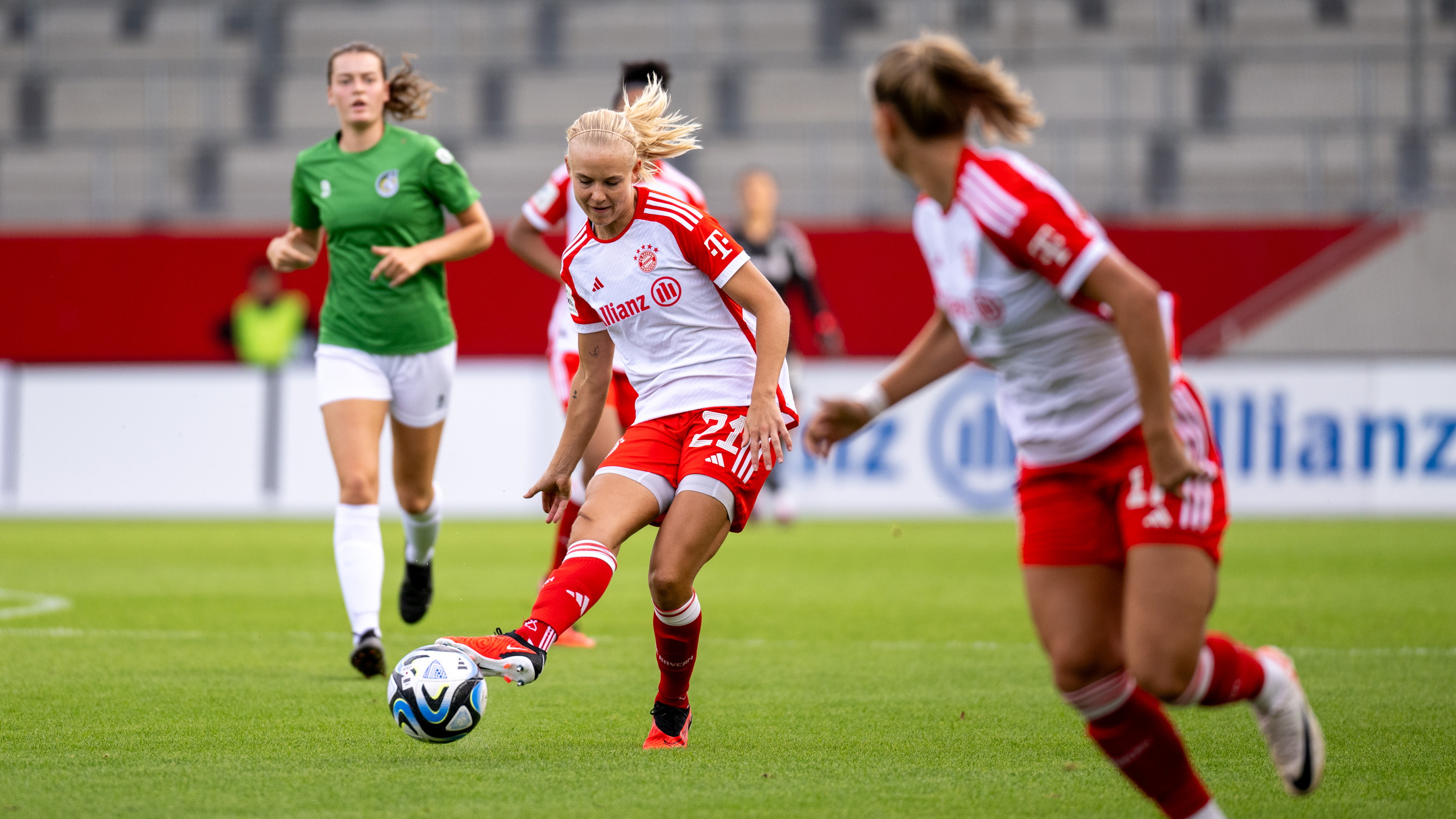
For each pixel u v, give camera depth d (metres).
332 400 20.48
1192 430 11.40
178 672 20.47
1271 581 33.38
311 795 13.09
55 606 28.75
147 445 57.81
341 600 30.12
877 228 65.06
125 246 66.56
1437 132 71.50
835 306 65.19
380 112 20.67
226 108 77.12
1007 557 40.16
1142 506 11.18
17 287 66.56
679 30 79.19
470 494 56.22
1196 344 65.69
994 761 14.79
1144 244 65.69
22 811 12.45
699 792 13.30
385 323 20.56
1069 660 11.42
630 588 33.09
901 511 56.03
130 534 48.81
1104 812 12.65
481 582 34.03
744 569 36.97
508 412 56.34
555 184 23.88
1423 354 65.38
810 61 77.69
